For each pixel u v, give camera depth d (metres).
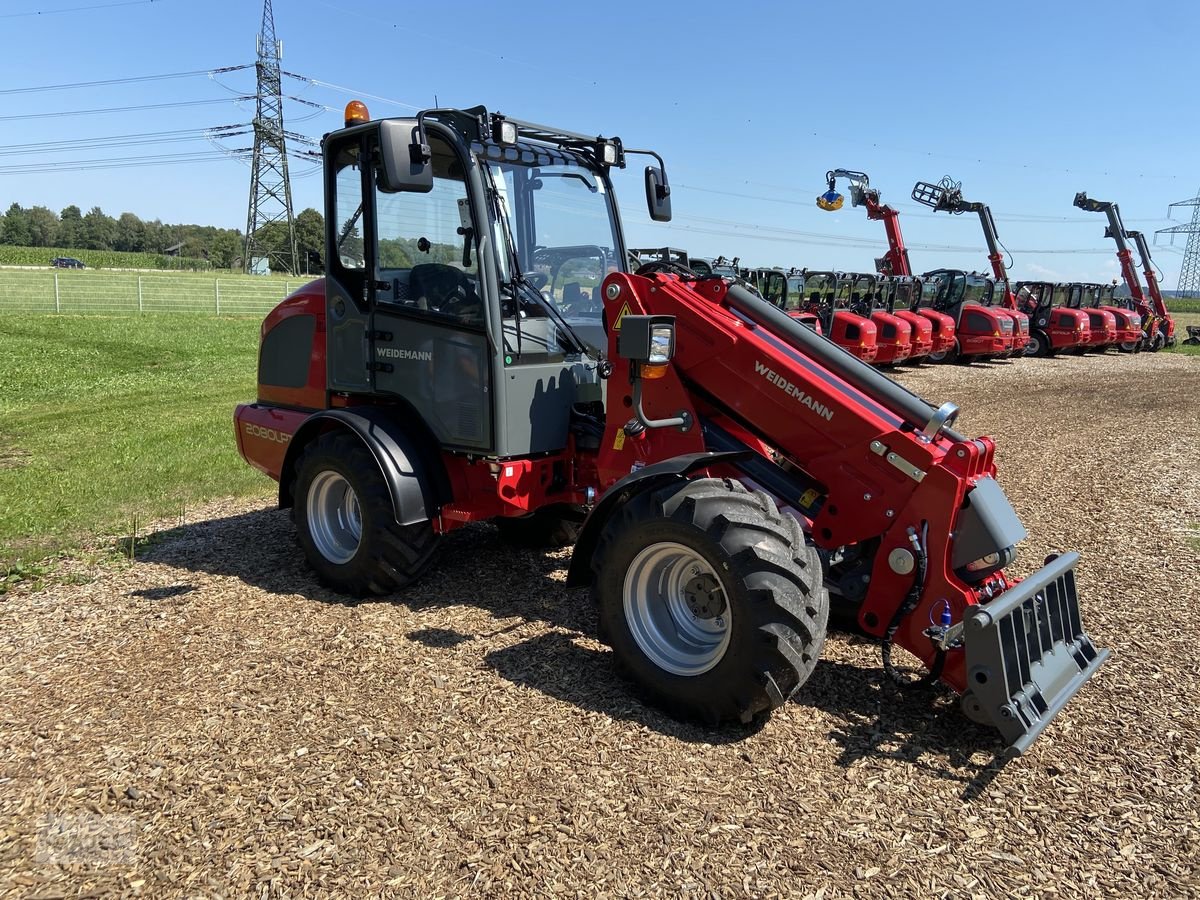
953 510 3.43
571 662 4.11
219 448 9.16
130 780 3.12
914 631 3.54
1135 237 26.98
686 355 4.10
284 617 4.65
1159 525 6.71
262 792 3.04
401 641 4.33
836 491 3.74
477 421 4.56
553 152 4.91
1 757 3.27
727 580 3.34
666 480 3.77
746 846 2.79
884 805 3.03
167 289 38.19
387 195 4.79
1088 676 3.59
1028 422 12.14
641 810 2.97
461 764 3.24
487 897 2.55
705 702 3.47
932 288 21.47
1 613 4.73
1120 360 23.22
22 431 10.10
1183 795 3.11
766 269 18.36
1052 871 2.71
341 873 2.65
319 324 5.48
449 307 4.58
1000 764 3.29
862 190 22.89
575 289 5.07
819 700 3.79
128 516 6.64
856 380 3.81
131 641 4.34
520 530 5.81
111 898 2.54
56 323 24.02
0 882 2.60
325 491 5.06
